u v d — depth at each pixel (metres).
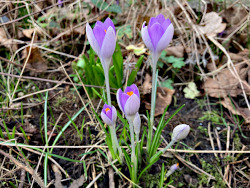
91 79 0.42
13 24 0.52
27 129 0.40
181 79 0.47
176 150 0.37
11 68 0.47
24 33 0.52
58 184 0.34
